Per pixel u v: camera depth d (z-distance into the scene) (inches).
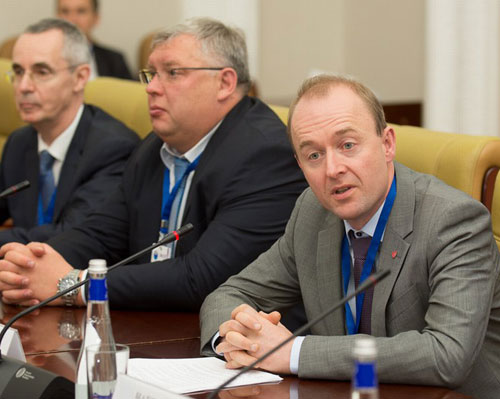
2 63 443.8
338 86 171.3
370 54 640.4
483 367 176.2
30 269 228.4
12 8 634.8
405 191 176.9
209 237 232.8
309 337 165.0
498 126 391.9
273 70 662.5
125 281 227.5
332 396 151.9
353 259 184.2
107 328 135.2
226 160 241.9
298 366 161.0
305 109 171.2
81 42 321.7
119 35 668.7
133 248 262.5
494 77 390.0
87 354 130.7
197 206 244.5
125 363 134.3
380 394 154.0
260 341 165.9
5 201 338.0
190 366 169.3
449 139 217.8
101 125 321.1
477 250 166.9
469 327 159.3
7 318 214.8
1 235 305.3
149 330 205.3
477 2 386.3
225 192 239.0
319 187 172.4
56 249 263.1
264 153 241.1
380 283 175.2
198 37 248.8
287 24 661.9
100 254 267.3
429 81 401.4
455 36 392.5
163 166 261.4
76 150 317.4
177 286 225.9
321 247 187.9
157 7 673.0
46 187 321.1
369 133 169.6
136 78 659.4
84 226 269.4
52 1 648.4
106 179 308.7
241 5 569.0
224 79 251.3
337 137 168.1
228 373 163.9
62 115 318.3
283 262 199.8
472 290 162.9
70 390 147.0
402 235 173.9
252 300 198.8
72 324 206.5
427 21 400.5
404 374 157.6
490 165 208.4
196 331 204.2
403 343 158.7
